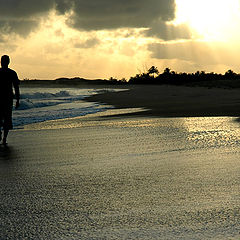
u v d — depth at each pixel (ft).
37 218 12.54
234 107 66.64
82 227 11.62
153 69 370.94
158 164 21.44
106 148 27.76
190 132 35.19
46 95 151.23
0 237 10.93
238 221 11.85
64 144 30.53
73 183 17.44
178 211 13.00
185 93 143.54
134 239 10.59
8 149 28.73
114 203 14.14
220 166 20.45
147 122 45.80
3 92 32.14
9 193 15.84
